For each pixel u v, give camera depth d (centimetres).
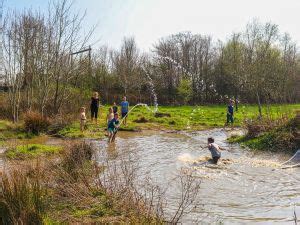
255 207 529
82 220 405
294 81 3188
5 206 384
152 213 421
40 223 371
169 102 3366
